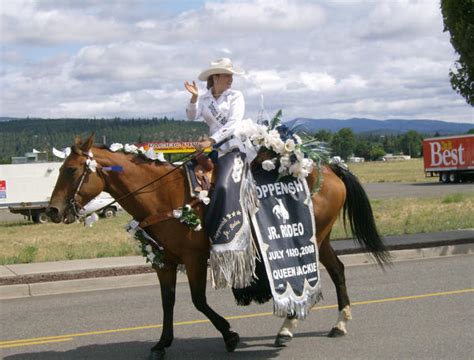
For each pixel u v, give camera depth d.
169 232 6.64
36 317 9.30
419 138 189.12
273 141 7.05
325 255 7.82
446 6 15.09
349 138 114.75
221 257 6.54
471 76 15.39
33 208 35.59
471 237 15.73
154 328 8.38
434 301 9.31
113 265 13.18
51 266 13.37
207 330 8.18
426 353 6.70
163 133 128.62
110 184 6.69
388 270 12.48
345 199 8.05
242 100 6.99
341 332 7.53
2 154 156.75
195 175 6.75
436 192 39.25
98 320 8.96
